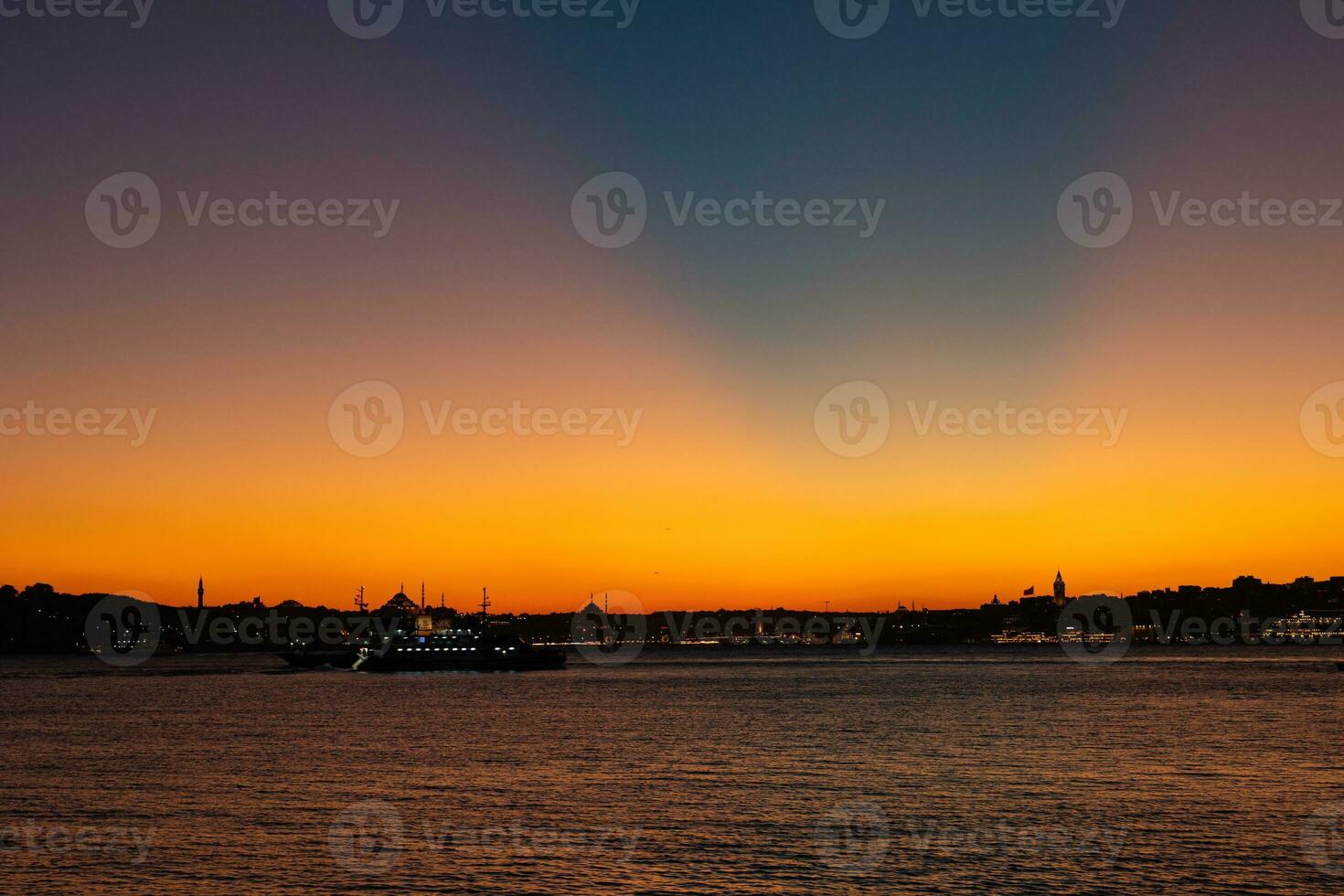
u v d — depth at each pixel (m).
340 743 98.56
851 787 71.19
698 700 153.88
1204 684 185.62
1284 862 50.53
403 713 133.12
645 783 73.94
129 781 75.62
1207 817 59.94
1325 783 71.31
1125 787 69.94
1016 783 72.31
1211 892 46.31
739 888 47.81
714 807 64.38
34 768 82.44
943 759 84.50
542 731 108.94
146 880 48.94
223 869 50.53
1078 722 112.94
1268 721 112.38
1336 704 136.50
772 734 104.25
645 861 51.84
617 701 153.75
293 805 66.06
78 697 169.38
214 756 89.25
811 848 54.19
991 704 140.50
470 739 102.12
